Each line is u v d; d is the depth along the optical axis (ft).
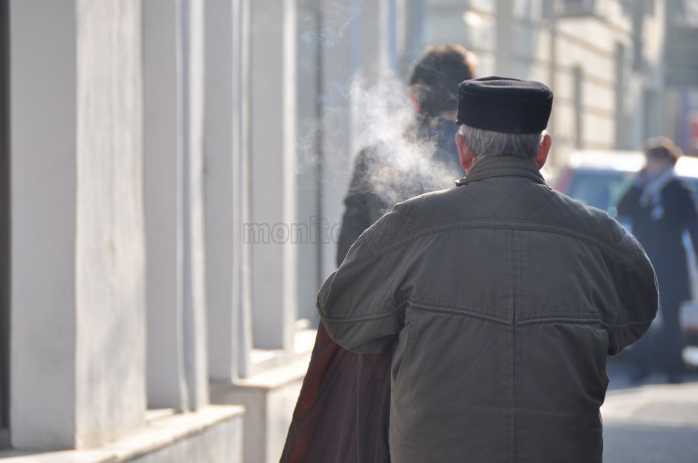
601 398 27.99
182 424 51.26
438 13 147.43
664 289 103.09
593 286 27.78
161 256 54.03
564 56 188.14
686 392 97.50
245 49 61.41
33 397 44.39
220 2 59.52
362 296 28.58
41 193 44.04
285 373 64.49
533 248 27.48
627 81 243.60
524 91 28.48
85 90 44.32
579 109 202.28
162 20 53.72
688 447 70.69
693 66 303.48
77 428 44.21
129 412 48.47
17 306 44.50
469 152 29.60
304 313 80.28
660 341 109.09
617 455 68.23
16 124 44.27
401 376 27.76
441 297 27.30
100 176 45.75
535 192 28.27
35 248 44.19
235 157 60.03
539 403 26.66
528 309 26.99
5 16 44.45
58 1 43.57
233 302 60.03
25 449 44.21
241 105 60.85
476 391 26.76
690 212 102.78
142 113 50.21
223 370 59.93
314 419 32.55
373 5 88.69
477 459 26.58
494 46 155.43
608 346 28.55
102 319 46.09
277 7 65.46
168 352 54.08
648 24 271.49
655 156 104.22
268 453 59.47
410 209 28.45
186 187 55.01
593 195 117.91
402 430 27.63
